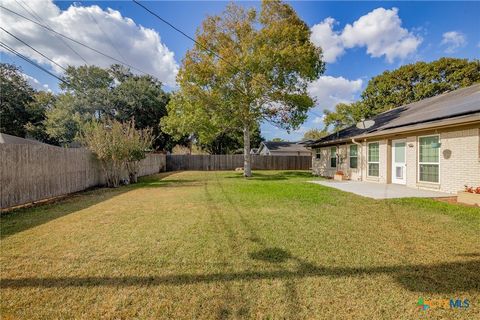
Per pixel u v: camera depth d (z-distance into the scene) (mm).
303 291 2289
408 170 9023
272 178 14273
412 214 5074
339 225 4367
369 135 10414
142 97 26312
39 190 7270
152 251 3264
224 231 4082
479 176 6516
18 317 1965
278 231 4059
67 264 2896
